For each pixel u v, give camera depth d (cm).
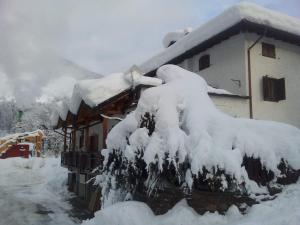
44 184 2533
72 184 2155
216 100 1343
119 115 1481
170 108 847
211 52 1686
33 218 1452
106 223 796
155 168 789
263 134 853
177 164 761
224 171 736
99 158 1394
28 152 4372
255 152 791
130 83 1405
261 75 1512
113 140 920
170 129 796
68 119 2066
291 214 631
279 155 831
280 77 1582
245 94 1445
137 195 893
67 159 2170
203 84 1044
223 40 1602
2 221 1416
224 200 763
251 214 718
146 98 895
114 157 935
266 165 795
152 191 823
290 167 834
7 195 2073
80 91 1485
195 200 768
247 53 1482
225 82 1572
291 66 1644
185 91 927
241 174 743
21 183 2672
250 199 766
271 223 624
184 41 1858
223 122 828
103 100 1330
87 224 842
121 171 898
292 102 1609
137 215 767
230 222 713
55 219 1427
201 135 775
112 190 955
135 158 826
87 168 1619
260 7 1606
